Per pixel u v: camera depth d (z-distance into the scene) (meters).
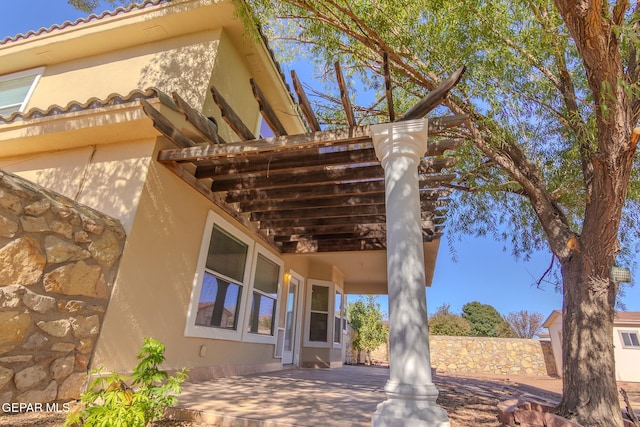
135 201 4.19
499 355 17.77
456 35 4.36
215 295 5.51
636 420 3.50
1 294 2.81
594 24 2.53
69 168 4.75
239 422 2.85
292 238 7.81
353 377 7.10
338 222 6.57
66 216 3.41
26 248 3.04
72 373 3.27
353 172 4.80
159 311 4.31
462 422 3.86
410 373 2.51
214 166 5.09
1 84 7.41
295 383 5.31
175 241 4.69
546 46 4.23
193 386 4.36
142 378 2.48
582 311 3.78
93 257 3.61
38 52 6.96
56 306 3.22
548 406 3.84
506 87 4.39
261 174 5.18
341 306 11.23
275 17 5.12
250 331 6.57
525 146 5.16
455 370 17.75
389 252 2.94
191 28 6.29
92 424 2.07
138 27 6.32
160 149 4.55
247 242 6.51
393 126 3.34
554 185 5.33
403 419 2.34
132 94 4.25
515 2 4.27
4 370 2.77
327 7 4.67
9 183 2.99
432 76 4.77
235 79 6.61
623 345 15.88
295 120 8.63
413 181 3.15
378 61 5.18
